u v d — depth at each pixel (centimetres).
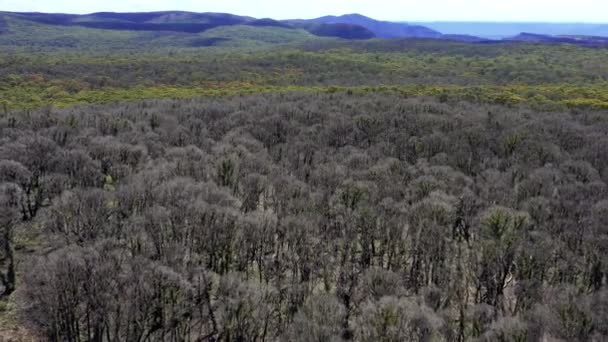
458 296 3047
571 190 4219
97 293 2539
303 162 5403
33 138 4800
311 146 5884
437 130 6612
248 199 4072
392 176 4647
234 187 4319
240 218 3397
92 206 3384
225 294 2753
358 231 3569
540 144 5794
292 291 2945
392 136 6419
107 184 4528
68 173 4244
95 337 2558
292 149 5728
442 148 5888
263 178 4259
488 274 3114
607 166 5222
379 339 2392
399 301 2594
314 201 3894
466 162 5400
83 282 2580
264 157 5184
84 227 3281
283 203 3962
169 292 2627
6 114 6600
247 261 3322
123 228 3262
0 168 3844
